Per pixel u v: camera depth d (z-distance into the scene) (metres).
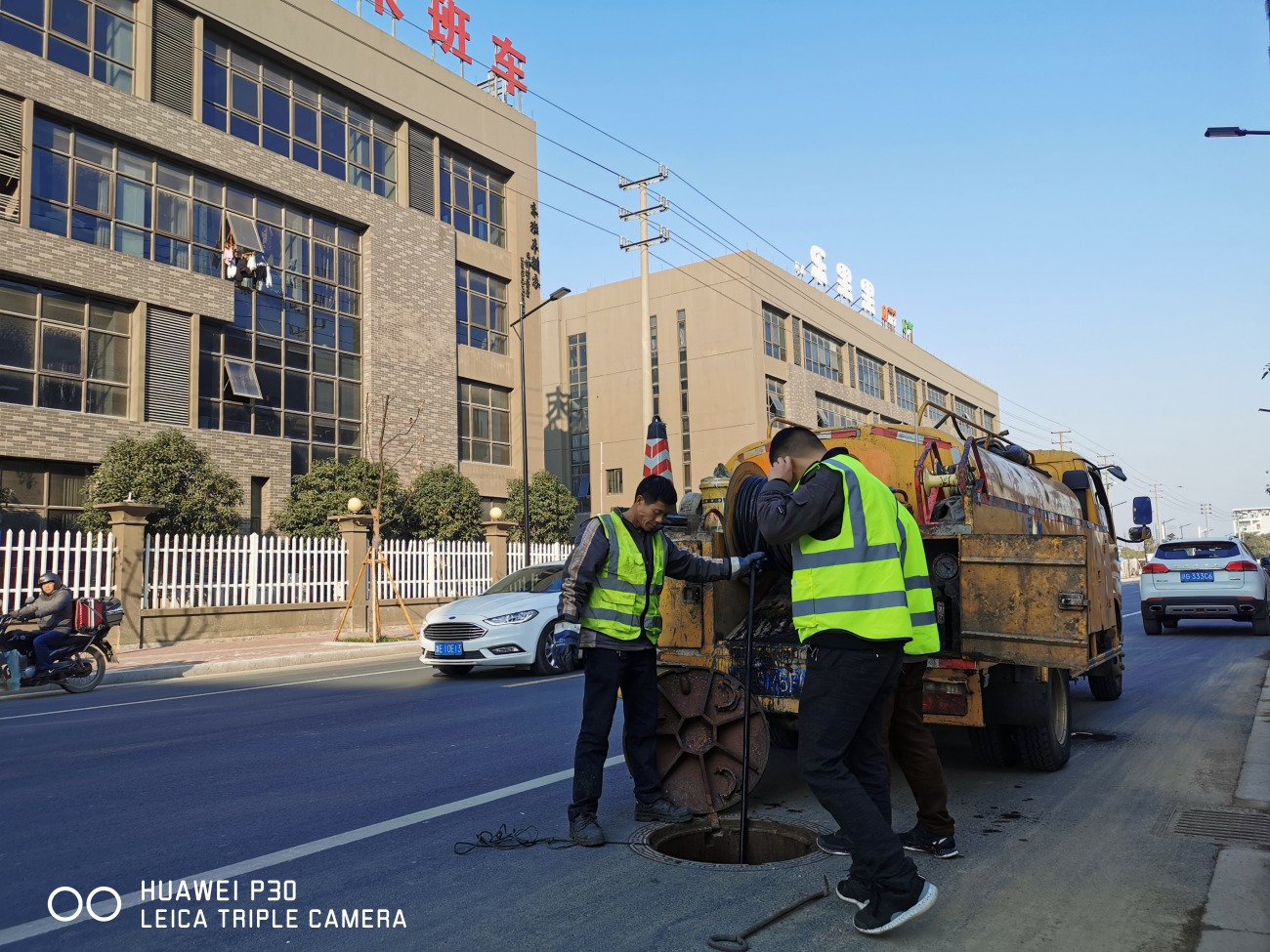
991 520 5.73
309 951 3.25
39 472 18.59
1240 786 5.45
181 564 17.56
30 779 6.07
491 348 31.12
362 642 17.53
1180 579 16.00
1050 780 5.77
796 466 3.80
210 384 22.12
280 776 6.03
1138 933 3.31
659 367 50.69
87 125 19.81
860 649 3.44
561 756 6.60
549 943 3.29
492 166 31.62
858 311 58.81
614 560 4.68
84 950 3.29
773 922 3.46
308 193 24.50
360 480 22.86
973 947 3.22
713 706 5.01
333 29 25.58
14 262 18.05
